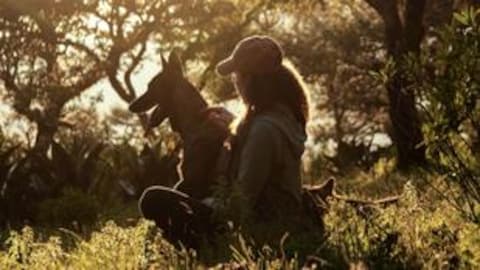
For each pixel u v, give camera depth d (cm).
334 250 477
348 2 4319
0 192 1460
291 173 581
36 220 1414
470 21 454
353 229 495
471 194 471
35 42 3822
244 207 548
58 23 3781
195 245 559
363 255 462
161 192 562
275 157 571
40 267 497
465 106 458
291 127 577
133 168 1933
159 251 502
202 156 612
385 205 618
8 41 3709
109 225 504
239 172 567
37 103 3756
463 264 443
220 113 632
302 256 496
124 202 1877
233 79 596
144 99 666
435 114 461
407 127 1930
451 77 457
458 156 470
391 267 449
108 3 3850
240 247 523
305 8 4112
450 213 555
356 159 2666
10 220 1445
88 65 3962
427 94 464
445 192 622
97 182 1723
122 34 3934
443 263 440
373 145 2841
